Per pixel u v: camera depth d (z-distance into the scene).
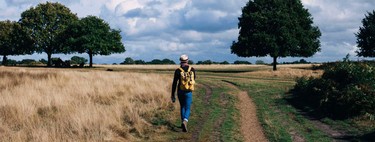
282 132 10.55
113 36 72.44
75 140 8.55
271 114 13.61
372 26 52.28
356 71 15.99
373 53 53.00
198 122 11.48
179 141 9.20
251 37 49.56
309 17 53.09
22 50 75.81
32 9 73.44
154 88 17.66
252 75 40.16
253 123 11.73
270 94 19.36
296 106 15.54
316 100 15.97
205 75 39.50
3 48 83.75
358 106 12.66
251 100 17.14
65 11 75.12
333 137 10.16
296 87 20.77
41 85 18.16
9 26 84.50
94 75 26.16
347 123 11.96
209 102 15.80
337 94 14.12
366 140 9.71
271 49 47.91
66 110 11.59
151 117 11.89
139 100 15.16
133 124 10.62
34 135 8.57
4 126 9.47
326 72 17.97
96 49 68.94
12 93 14.63
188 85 10.11
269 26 49.38
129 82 20.38
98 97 15.20
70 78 22.48
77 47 69.50
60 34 72.06
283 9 50.28
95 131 9.23
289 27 49.47
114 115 10.85
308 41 50.47
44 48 74.44
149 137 9.52
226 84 24.92
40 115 11.45
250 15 50.34
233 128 10.73
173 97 10.34
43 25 73.88
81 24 69.44
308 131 10.95
